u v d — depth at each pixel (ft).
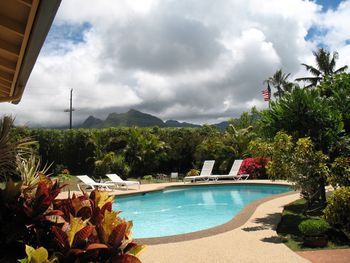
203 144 97.81
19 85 16.90
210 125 115.14
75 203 8.38
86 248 6.77
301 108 36.27
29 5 7.70
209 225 45.03
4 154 23.40
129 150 96.63
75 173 96.99
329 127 35.94
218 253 24.40
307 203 36.45
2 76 17.54
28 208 7.80
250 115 114.21
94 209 8.44
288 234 29.71
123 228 7.43
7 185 8.28
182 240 28.09
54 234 7.48
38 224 7.92
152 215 51.57
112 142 98.43
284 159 32.91
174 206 58.59
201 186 75.05
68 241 6.93
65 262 6.76
